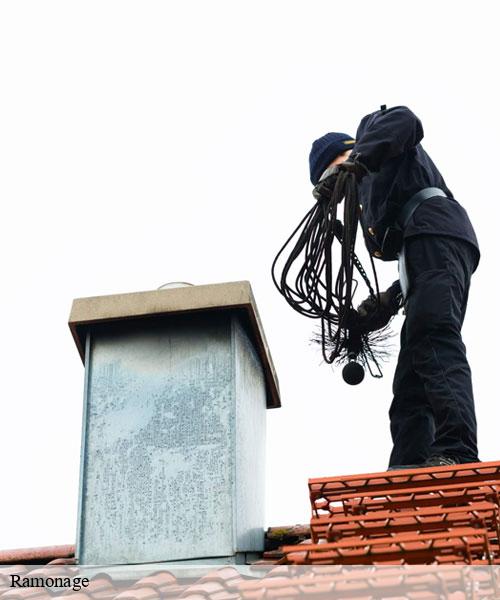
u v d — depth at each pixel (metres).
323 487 9.51
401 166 11.81
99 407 11.16
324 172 12.50
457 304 11.33
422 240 11.50
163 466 10.77
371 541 8.33
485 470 9.33
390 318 12.38
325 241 11.61
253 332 11.71
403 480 9.44
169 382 11.13
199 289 11.38
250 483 11.20
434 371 11.01
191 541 10.41
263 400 12.23
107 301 11.48
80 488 10.82
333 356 12.05
